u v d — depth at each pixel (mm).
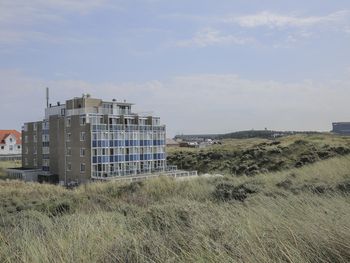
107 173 57000
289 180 14852
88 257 4285
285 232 4379
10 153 112000
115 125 59281
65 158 61625
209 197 13477
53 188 37406
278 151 59062
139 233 5465
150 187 24109
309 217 5238
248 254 3738
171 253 4109
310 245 3969
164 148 66062
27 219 8484
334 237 3994
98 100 65188
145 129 63219
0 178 68062
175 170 64312
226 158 67375
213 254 3824
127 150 60625
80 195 22672
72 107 64375
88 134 57094
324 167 17625
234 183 15641
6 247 4891
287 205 6258
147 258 4000
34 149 74875
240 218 5496
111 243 4668
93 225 5832
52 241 4918
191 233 4703
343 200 7000
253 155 62281
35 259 4195
